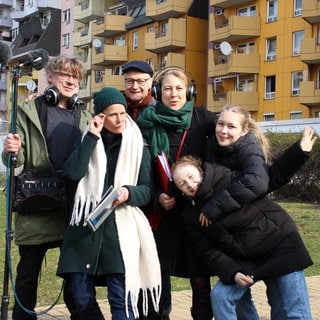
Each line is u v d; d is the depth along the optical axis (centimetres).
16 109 449
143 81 464
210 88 3875
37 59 464
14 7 7119
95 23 4869
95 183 398
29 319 467
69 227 414
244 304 438
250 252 391
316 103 3216
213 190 394
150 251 408
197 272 424
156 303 407
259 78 3584
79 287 403
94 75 4959
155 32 4247
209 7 3869
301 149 387
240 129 406
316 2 3181
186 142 441
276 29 3491
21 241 454
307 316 394
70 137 464
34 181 444
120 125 410
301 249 399
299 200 1909
